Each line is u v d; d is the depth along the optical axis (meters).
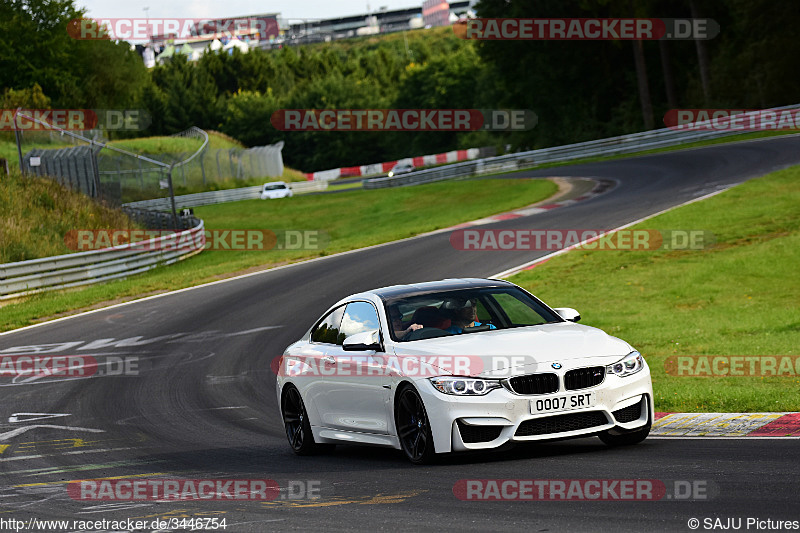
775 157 59.28
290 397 15.15
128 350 28.84
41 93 138.75
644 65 110.44
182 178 115.62
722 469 10.15
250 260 50.53
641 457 11.27
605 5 112.56
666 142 83.31
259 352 26.88
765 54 96.12
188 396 21.73
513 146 133.62
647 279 32.25
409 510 9.45
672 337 23.64
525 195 66.19
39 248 51.22
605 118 125.56
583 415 11.41
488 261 39.47
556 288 32.66
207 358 26.61
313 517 9.60
